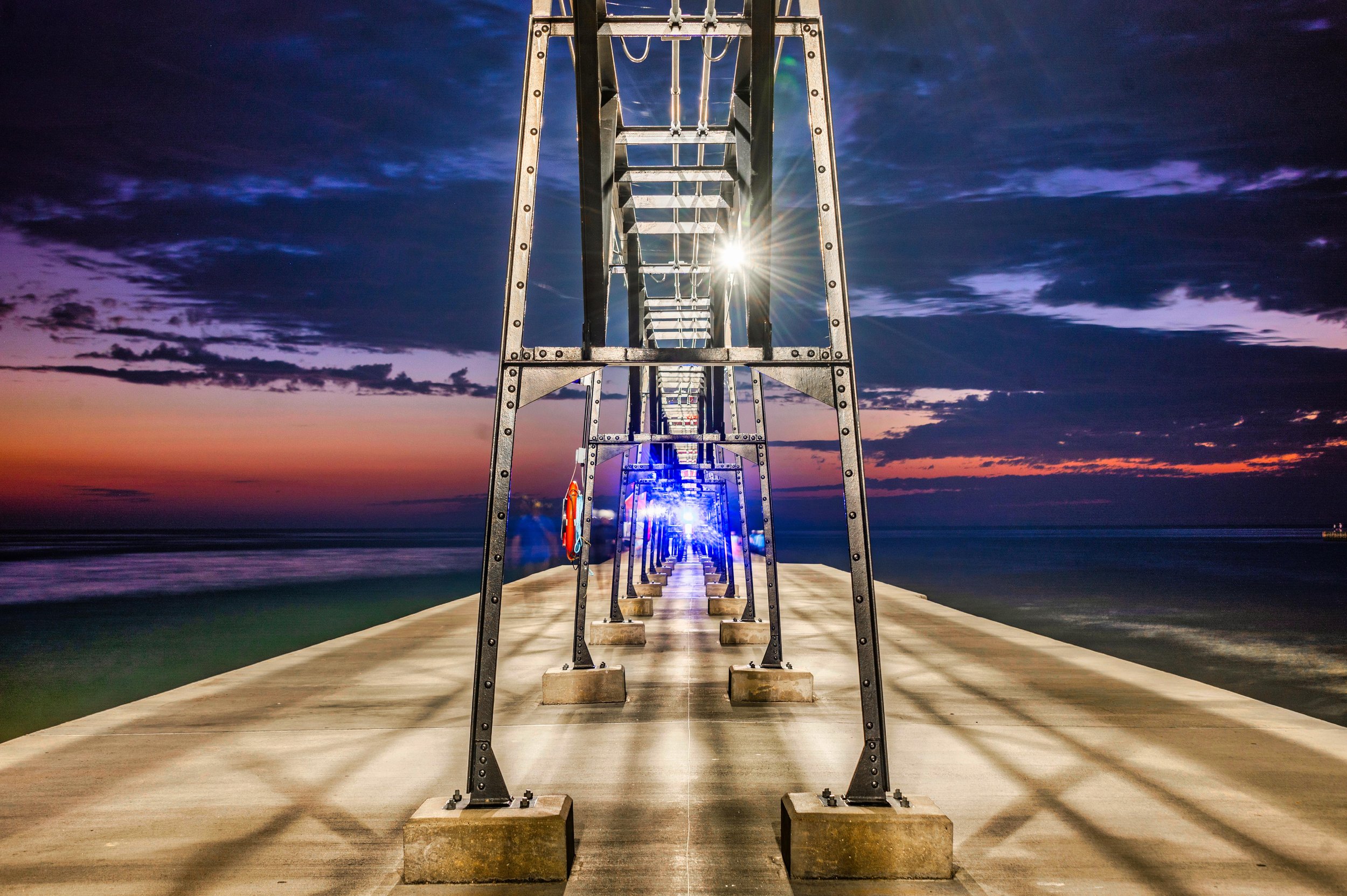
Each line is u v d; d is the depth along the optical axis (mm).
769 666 5641
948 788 3738
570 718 5105
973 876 2807
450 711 5430
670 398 13711
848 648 7879
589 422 6113
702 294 7430
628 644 8039
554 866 2787
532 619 10477
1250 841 3105
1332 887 2723
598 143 3195
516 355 3072
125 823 3381
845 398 3033
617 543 8539
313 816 3471
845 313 3078
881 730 2924
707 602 10953
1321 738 4605
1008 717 5121
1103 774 3934
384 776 4012
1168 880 2775
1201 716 5117
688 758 4250
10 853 3082
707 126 4082
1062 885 2736
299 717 5281
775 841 3145
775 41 3182
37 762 4254
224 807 3586
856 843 2783
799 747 4441
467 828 2787
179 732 4891
